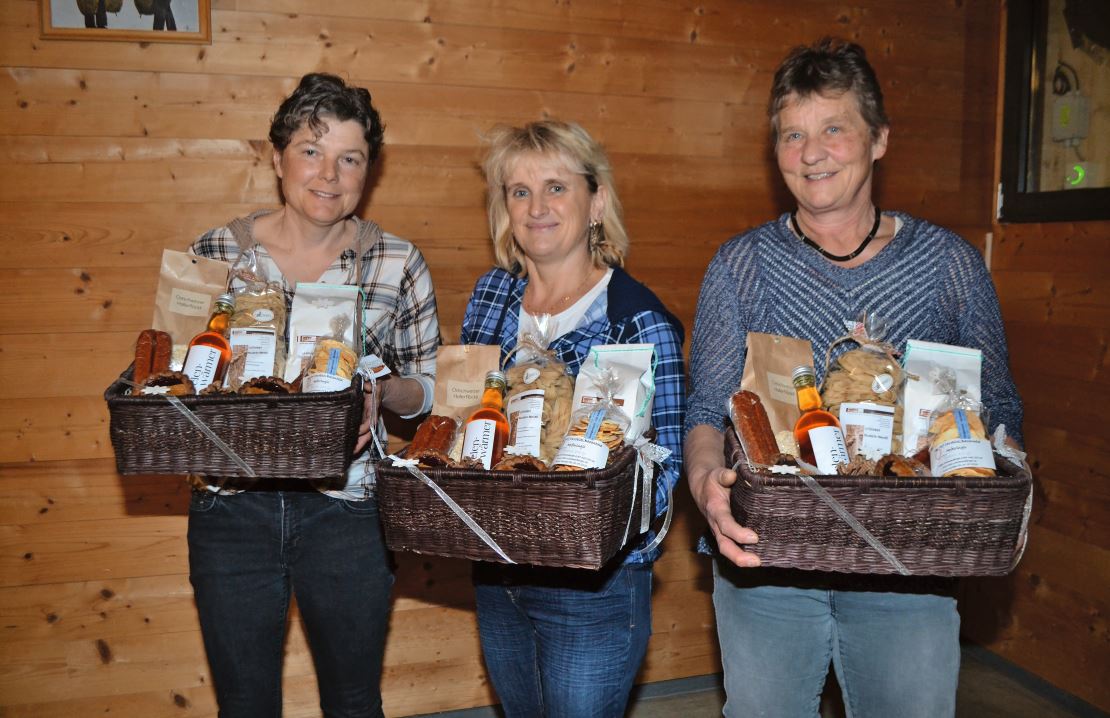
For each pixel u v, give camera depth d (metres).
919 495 1.11
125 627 2.30
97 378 2.22
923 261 1.42
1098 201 2.37
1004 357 1.43
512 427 1.34
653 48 2.45
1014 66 2.64
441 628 2.50
